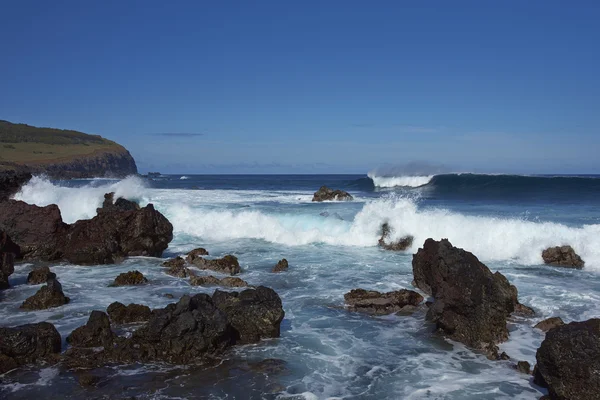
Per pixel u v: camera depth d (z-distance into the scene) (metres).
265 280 15.52
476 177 46.16
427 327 11.30
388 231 21.55
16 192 27.31
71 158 137.50
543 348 7.72
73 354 9.23
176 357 9.19
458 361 9.34
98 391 7.88
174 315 9.53
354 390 8.05
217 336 9.52
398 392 7.99
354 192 48.12
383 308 12.41
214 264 16.80
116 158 160.50
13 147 138.12
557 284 14.80
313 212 26.77
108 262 17.80
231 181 103.94
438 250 11.74
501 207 30.53
